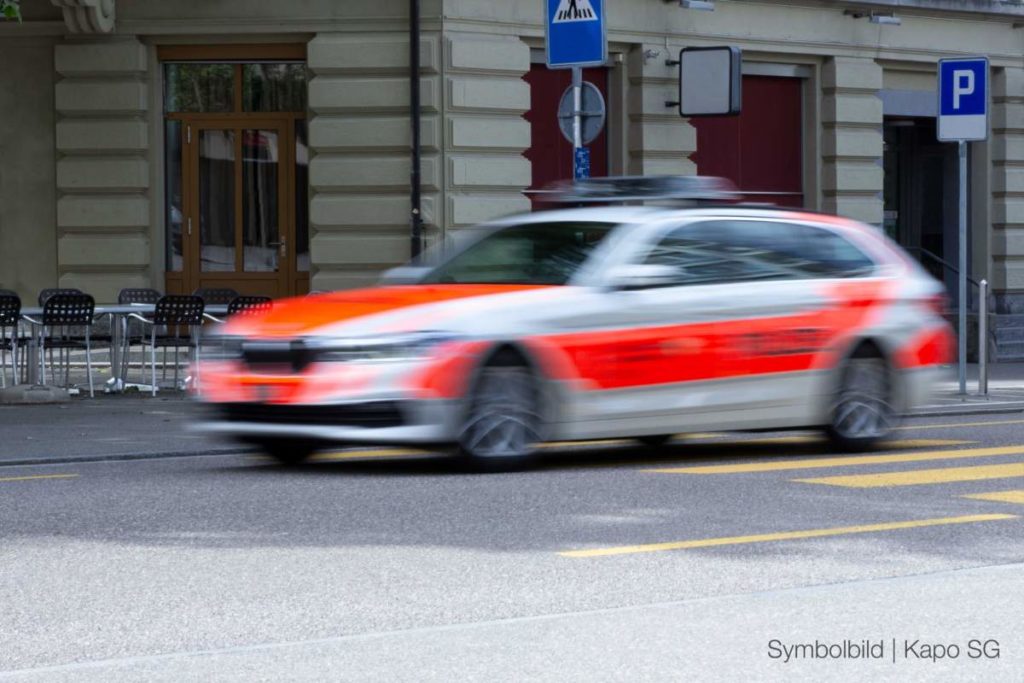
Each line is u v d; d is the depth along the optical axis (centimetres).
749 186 2909
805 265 1466
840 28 2959
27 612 809
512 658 707
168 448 1538
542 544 984
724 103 2623
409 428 1273
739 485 1243
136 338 2434
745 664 695
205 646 741
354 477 1300
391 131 2550
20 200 2623
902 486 1240
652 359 1368
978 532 1026
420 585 867
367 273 2578
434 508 1124
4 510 1121
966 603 816
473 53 2550
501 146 2589
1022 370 2856
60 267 2620
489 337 1300
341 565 920
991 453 1486
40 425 1789
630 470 1347
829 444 1496
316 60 2553
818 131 2969
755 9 2852
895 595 835
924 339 1530
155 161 2619
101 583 875
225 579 884
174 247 2653
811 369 1456
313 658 711
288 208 2636
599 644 731
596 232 1390
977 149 3234
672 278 1382
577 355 1335
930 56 3086
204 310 2200
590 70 2748
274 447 1405
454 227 2553
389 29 2545
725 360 1405
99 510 1120
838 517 1086
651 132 2755
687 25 2777
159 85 2616
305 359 1283
